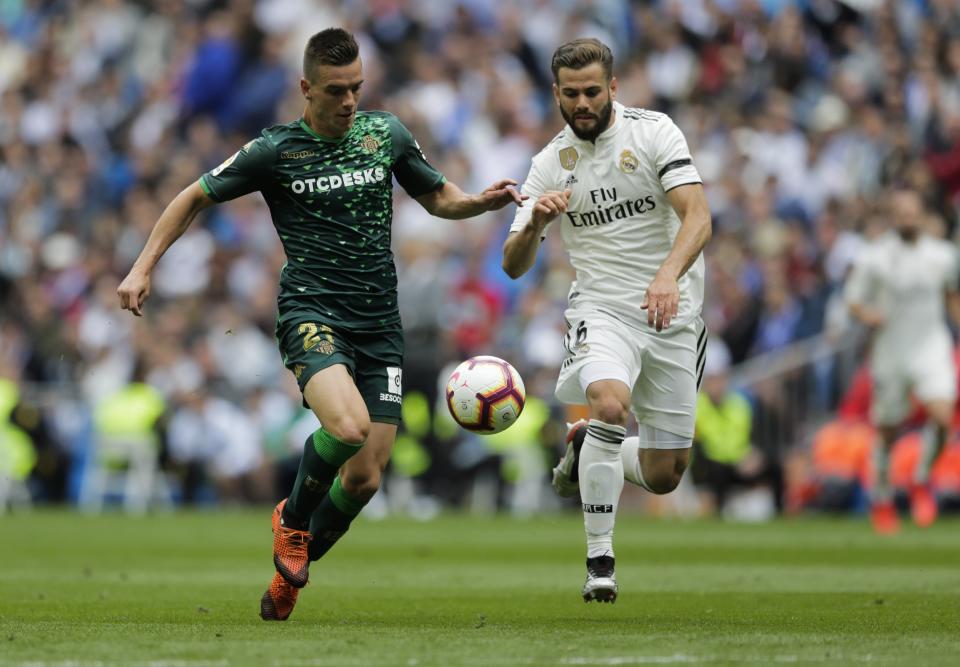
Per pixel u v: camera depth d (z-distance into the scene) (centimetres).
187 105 8031
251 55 8100
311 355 2273
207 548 4309
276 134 2364
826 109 7081
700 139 7000
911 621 2278
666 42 7481
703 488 6144
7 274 7775
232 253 7338
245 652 1811
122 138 8362
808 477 6031
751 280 6353
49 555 4047
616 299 2555
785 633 2061
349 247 2345
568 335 2609
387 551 4241
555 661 1719
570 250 2630
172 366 6775
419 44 8138
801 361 6122
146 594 2894
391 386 2369
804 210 6669
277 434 6675
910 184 6116
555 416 6309
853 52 7250
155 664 1697
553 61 2505
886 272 4916
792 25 7231
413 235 6775
